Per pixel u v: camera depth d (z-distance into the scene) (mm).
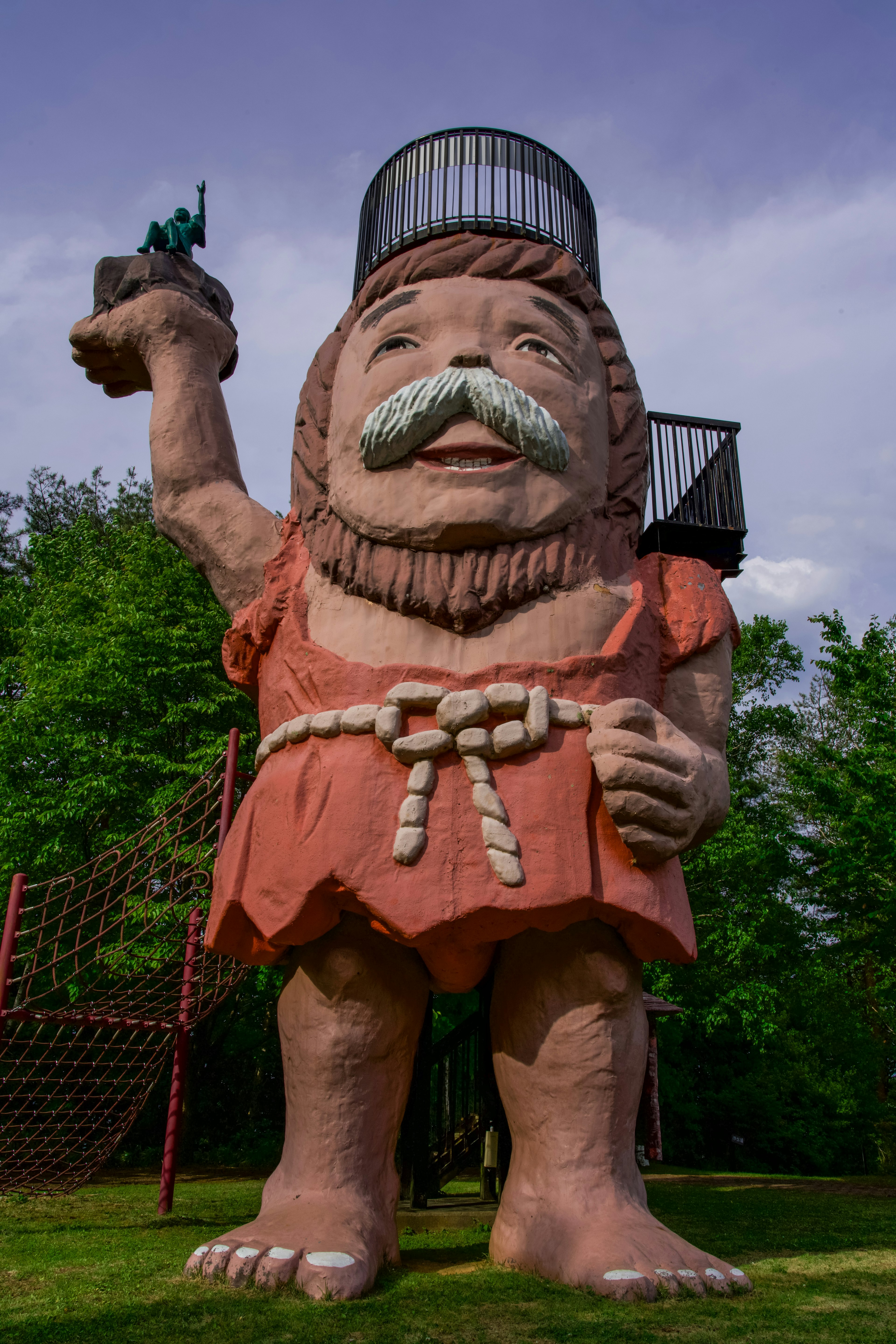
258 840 3992
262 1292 3197
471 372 4332
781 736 17641
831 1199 7078
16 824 10148
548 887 3541
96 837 10523
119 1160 11500
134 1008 6852
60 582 14867
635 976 3926
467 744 3740
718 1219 5676
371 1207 3740
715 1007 12297
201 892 6934
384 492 4309
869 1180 9672
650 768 3621
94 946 10141
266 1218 3646
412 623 4211
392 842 3666
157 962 6289
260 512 5180
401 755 3762
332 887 3660
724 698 4488
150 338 5730
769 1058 17594
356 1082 3857
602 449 4633
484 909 3523
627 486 4695
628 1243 3379
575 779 3744
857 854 9289
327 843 3682
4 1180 6211
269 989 11156
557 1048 3783
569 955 3832
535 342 4586
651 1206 6449
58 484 21094
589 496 4453
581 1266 3311
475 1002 11008
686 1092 16375
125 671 10977
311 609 4473
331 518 4570
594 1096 3740
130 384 6281
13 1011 5281
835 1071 18203
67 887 10430
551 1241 3520
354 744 3859
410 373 4449
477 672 3953
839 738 17828
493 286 4719
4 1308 3096
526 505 4234
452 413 4293
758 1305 3150
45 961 10133
